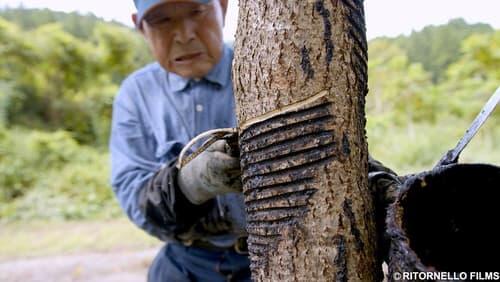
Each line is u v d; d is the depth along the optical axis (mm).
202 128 854
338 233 447
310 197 450
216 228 753
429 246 414
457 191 425
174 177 649
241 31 487
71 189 4000
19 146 4316
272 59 459
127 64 5766
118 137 914
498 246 424
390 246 429
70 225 3447
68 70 5418
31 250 2859
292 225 457
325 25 448
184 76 834
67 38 5445
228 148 532
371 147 4051
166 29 779
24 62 5227
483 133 3916
